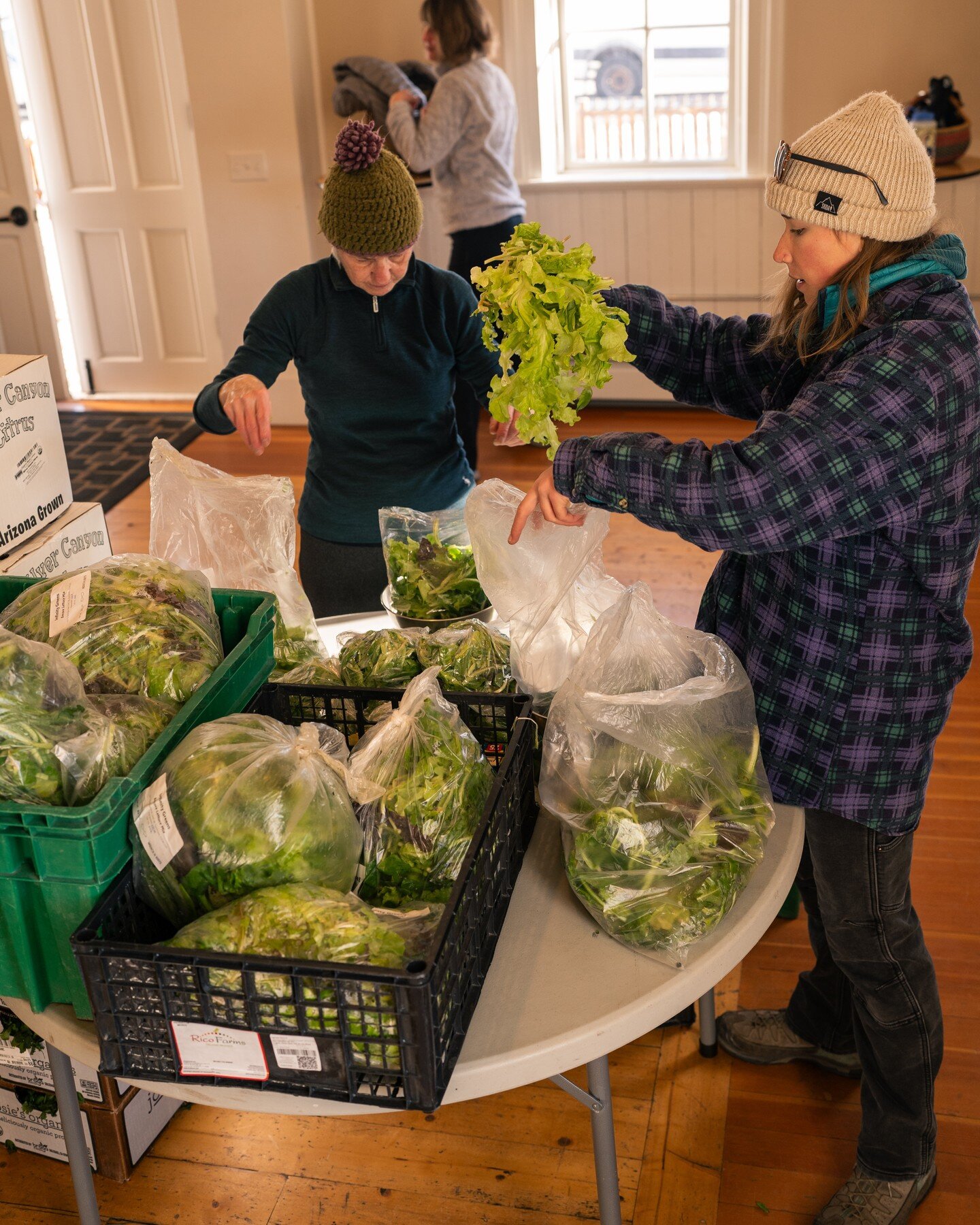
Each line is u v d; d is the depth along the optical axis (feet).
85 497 15.26
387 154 6.73
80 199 17.93
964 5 14.64
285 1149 6.28
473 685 4.87
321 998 3.27
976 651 10.99
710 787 4.26
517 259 4.50
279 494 5.98
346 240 6.75
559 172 16.80
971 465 4.24
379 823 4.01
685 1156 6.10
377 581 8.09
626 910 4.04
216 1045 3.45
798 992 6.45
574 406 4.64
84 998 3.85
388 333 7.41
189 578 4.80
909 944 5.07
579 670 4.51
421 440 7.82
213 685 4.32
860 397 3.97
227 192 16.42
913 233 4.20
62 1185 6.15
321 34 16.22
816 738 4.74
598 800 4.23
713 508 4.01
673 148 16.40
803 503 3.97
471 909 3.67
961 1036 6.74
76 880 3.62
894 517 4.15
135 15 16.60
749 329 5.32
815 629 4.64
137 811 3.76
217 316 17.69
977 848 8.29
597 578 5.55
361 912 3.58
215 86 15.75
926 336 4.07
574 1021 3.79
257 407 6.50
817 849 4.98
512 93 14.21
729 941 4.07
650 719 4.27
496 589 5.29
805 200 4.24
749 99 15.60
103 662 4.30
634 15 15.70
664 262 16.55
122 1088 5.93
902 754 4.71
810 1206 5.80
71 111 17.34
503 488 5.43
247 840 3.62
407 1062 3.34
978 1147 6.07
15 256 18.25
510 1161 6.14
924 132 14.34
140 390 19.21
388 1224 5.83
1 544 6.19
